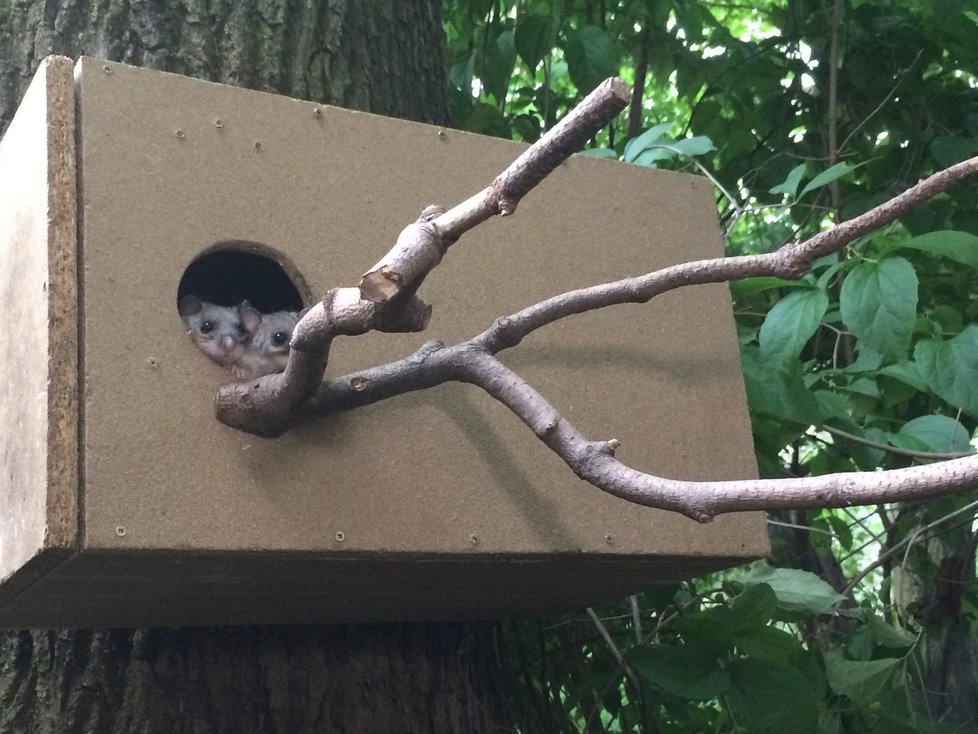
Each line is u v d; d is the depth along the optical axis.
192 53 2.10
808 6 3.31
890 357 2.17
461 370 1.46
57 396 1.34
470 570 1.69
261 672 1.98
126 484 1.35
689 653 2.07
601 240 1.88
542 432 1.34
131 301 1.43
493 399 1.68
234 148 1.58
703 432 1.87
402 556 1.54
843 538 3.09
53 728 1.88
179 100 1.55
